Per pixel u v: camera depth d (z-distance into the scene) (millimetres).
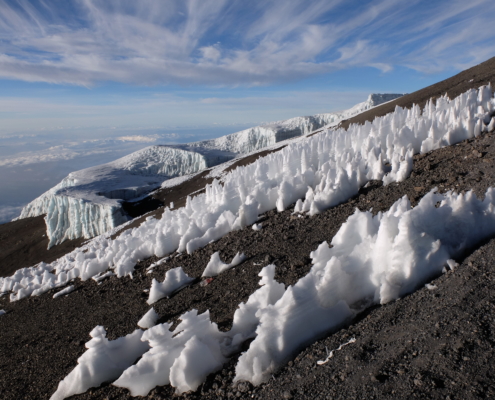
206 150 117562
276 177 13594
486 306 3656
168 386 4750
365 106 126312
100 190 63469
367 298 4883
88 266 13281
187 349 4605
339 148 15031
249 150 132625
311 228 9008
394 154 10656
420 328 3760
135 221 36750
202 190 40125
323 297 4695
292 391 3699
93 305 9961
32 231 62469
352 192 10266
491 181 7387
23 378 6961
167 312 7355
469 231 5238
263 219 11031
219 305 6812
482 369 2938
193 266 9625
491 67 35281
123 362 5785
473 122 10781
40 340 8672
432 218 5188
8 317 11930
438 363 3189
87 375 5523
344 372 3617
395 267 4770
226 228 11250
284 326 4371
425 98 38781
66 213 57156
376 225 6188
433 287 4441
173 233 12289
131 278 10922
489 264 4348
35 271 19609
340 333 4367
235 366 4477
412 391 3021
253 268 7848
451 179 8375
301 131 135750
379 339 3908
